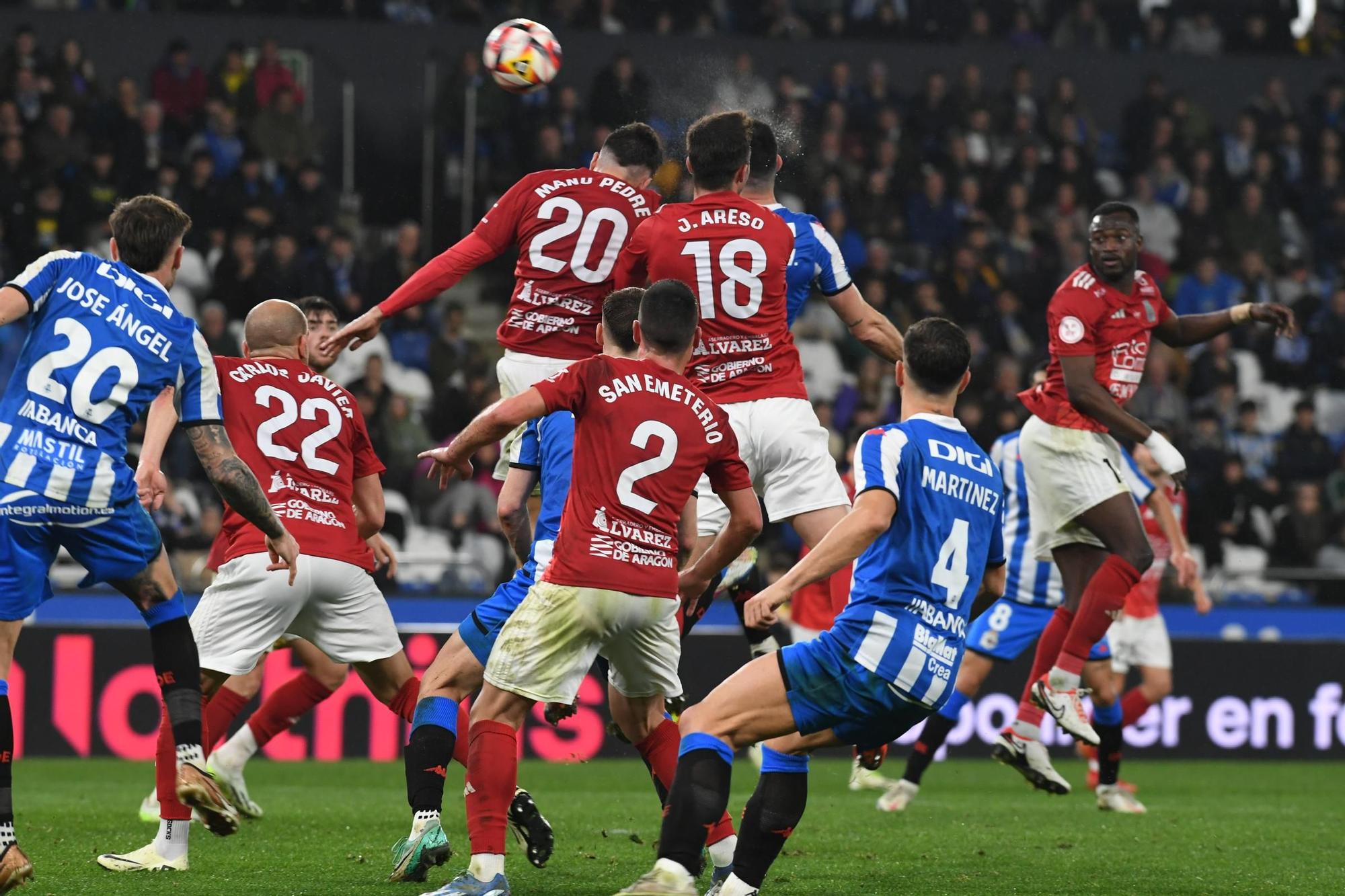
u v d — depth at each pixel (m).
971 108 36.25
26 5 35.12
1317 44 40.72
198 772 9.27
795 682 8.62
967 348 8.96
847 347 31.77
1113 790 15.76
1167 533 16.53
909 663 8.56
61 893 9.34
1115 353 14.36
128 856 10.34
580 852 11.68
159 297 9.47
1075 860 11.80
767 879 10.62
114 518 9.27
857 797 17.38
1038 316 32.69
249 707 20.53
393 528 26.72
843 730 8.77
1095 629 14.18
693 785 8.46
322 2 36.28
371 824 13.28
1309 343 33.91
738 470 9.18
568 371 8.91
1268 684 23.09
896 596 8.59
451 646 10.20
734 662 21.52
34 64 32.34
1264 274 34.44
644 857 11.48
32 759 20.14
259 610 11.15
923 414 8.92
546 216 11.59
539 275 11.62
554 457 10.37
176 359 9.43
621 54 34.31
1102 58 39.25
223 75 33.44
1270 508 29.62
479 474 27.80
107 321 9.23
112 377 9.17
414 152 36.28
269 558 11.09
